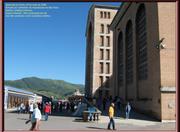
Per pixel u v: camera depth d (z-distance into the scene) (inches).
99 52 3400.6
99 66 3383.4
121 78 1923.0
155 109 1185.4
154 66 1209.4
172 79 1136.8
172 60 1144.8
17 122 1114.7
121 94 1898.4
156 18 1182.3
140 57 1480.1
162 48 1146.0
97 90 3334.2
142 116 1275.8
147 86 1342.3
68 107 1903.3
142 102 1380.4
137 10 1494.8
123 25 1808.6
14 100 2007.9
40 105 1573.6
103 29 3442.4
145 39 1391.5
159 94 1141.7
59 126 963.3
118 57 1969.7
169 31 1155.9
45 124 1026.1
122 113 1397.6
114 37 2085.4
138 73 1502.2
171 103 1119.6
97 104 1706.4
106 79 3371.1
